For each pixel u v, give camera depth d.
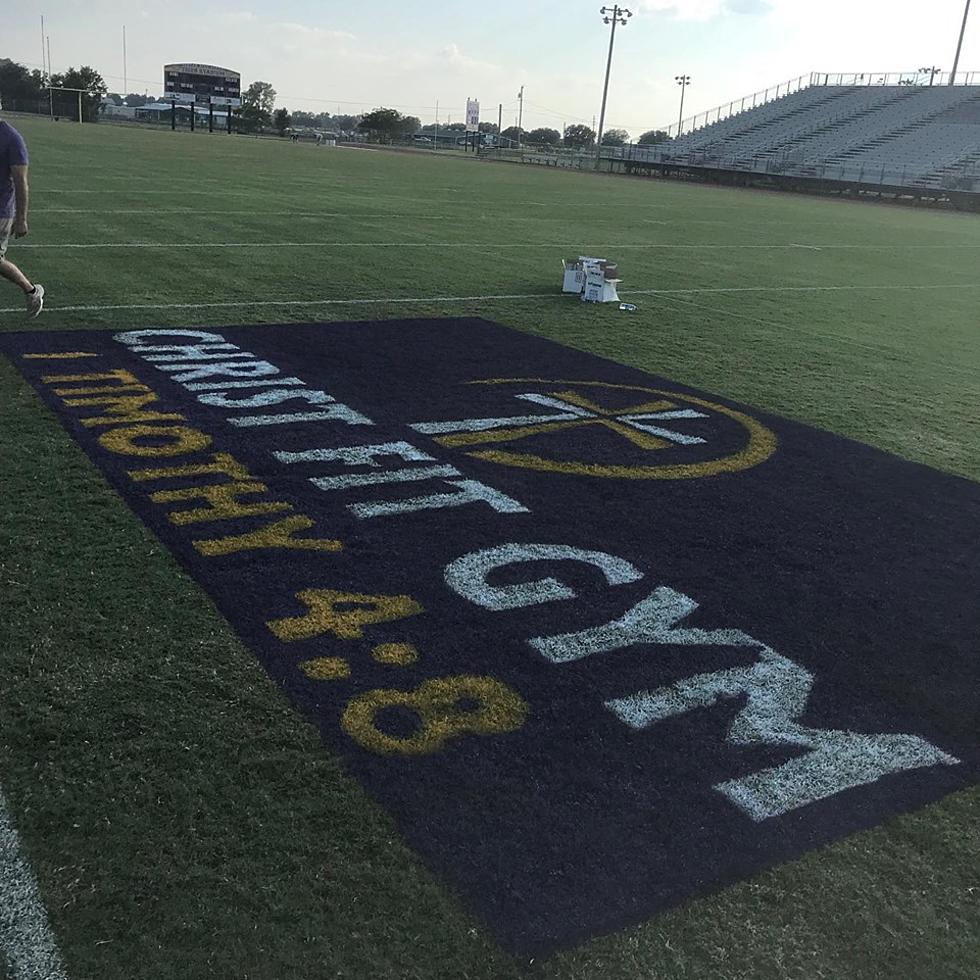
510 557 3.76
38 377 5.67
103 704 2.62
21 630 2.96
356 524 3.96
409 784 2.40
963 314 10.68
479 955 1.92
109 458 4.47
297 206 16.70
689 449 5.29
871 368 7.65
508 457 4.94
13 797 2.27
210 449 4.71
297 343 7.06
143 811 2.25
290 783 2.38
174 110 70.12
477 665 2.97
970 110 41.44
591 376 6.77
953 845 2.33
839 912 2.09
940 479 5.06
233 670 2.83
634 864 2.19
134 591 3.25
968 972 1.96
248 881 2.07
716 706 2.85
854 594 3.66
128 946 1.90
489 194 23.41
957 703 2.97
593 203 23.11
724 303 10.35
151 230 12.39
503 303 9.33
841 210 27.19
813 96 50.84
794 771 2.58
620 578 3.65
